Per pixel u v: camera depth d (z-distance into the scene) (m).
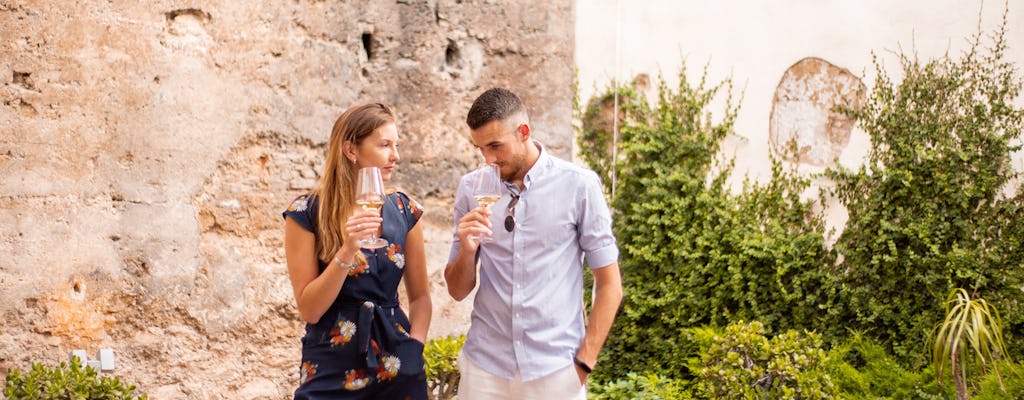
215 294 4.82
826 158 5.98
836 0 5.98
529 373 3.02
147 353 4.63
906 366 5.55
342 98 5.21
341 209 2.98
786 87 6.10
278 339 5.01
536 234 3.04
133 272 4.60
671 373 6.15
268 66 4.97
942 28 5.65
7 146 4.31
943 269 5.55
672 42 6.44
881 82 5.80
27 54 4.36
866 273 5.78
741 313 6.09
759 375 4.58
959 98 5.59
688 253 6.23
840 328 5.86
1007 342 5.34
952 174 5.57
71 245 4.45
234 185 4.88
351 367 2.96
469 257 2.99
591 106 6.50
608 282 3.06
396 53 5.40
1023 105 5.41
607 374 6.36
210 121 4.80
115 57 4.55
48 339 4.39
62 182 4.43
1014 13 5.43
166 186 4.68
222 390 4.82
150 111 4.64
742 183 6.19
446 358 4.54
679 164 6.35
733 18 6.27
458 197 3.26
